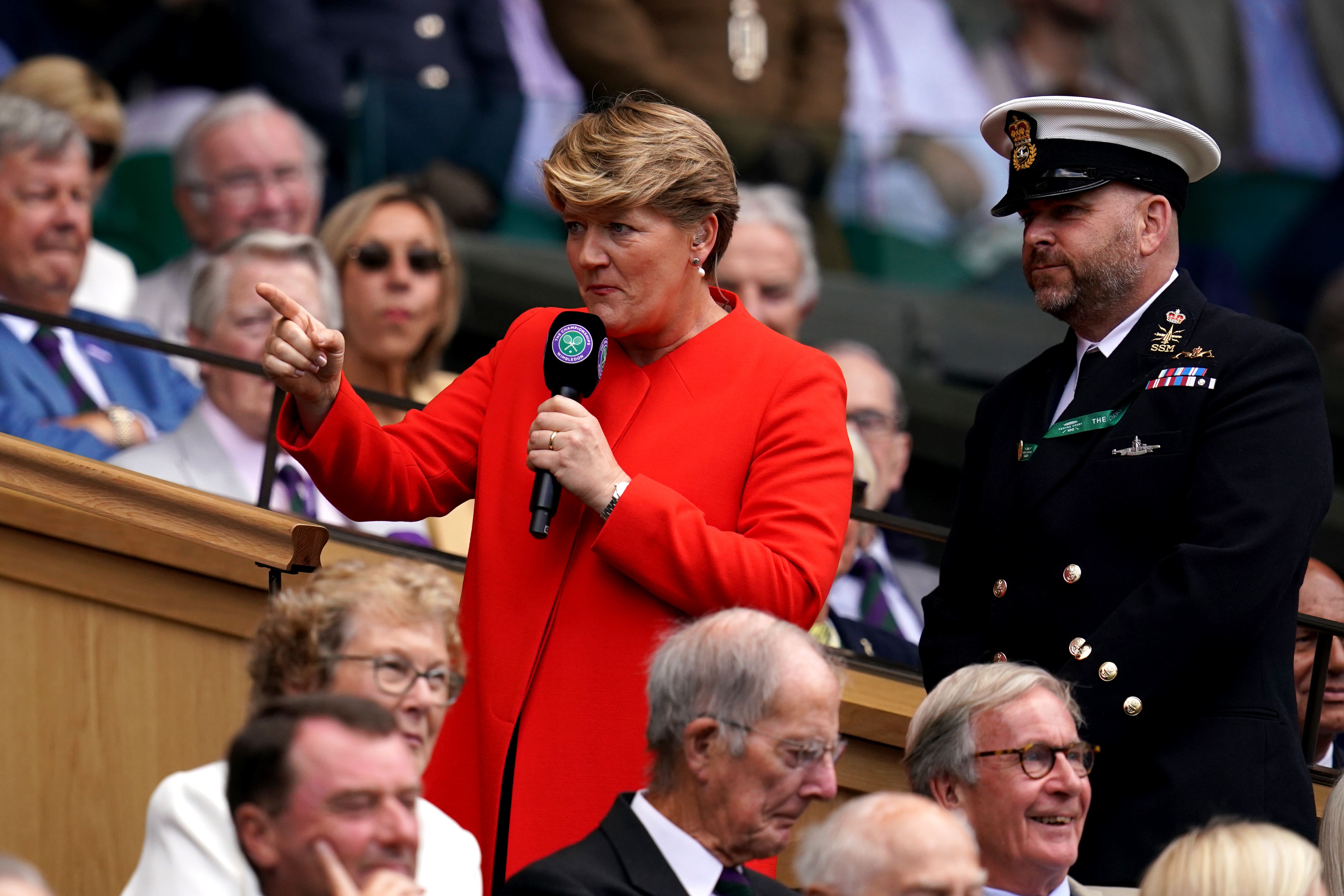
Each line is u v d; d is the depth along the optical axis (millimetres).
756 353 10789
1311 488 10930
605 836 9289
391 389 20984
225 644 13836
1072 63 30562
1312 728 14789
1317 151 31078
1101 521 11258
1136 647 10625
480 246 22500
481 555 10719
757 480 10484
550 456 10148
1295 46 31344
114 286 21953
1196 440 11148
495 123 22797
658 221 10445
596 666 10242
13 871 6816
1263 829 9430
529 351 11125
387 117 22531
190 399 19219
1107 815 11070
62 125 21453
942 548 17156
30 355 18594
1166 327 11555
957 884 8648
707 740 9180
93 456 18125
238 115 22484
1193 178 11898
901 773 14203
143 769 13695
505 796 10305
